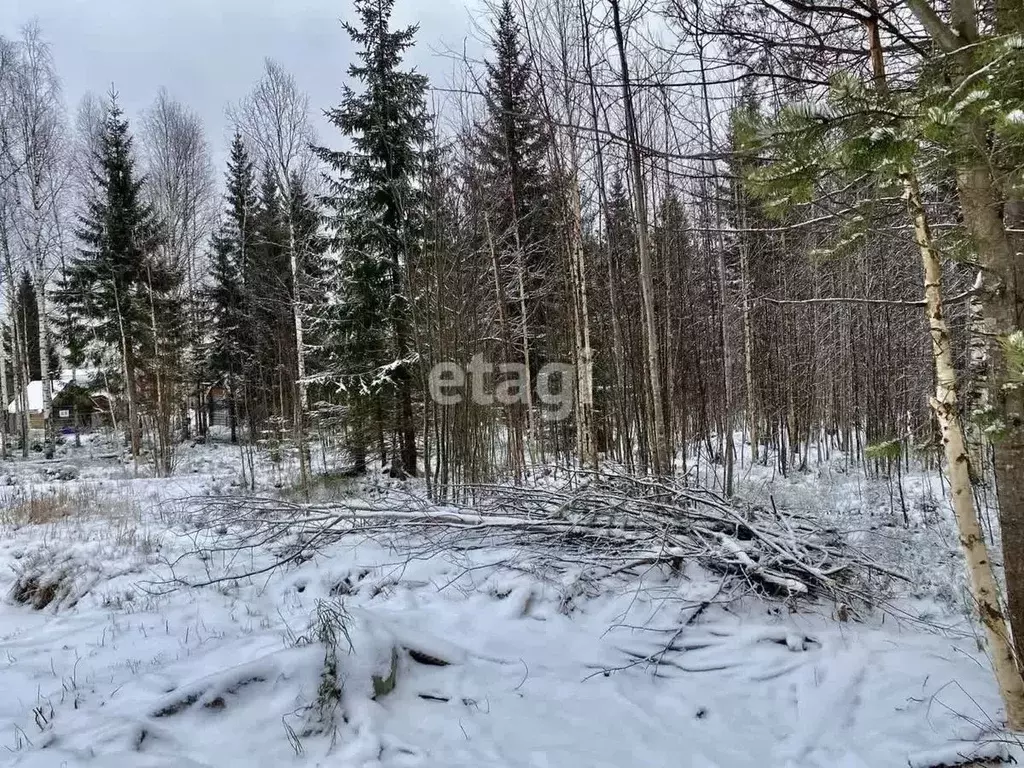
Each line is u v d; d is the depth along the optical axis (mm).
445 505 8031
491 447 10898
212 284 27250
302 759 3127
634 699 3965
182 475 17703
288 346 16312
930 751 3172
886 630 4934
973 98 2084
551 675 4238
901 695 3793
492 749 3309
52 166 21047
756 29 4031
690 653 4574
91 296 21047
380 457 14555
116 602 5730
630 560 5887
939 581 5953
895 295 13109
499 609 5289
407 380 13500
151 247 20797
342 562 6461
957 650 4434
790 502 9273
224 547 7125
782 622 5020
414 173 13055
